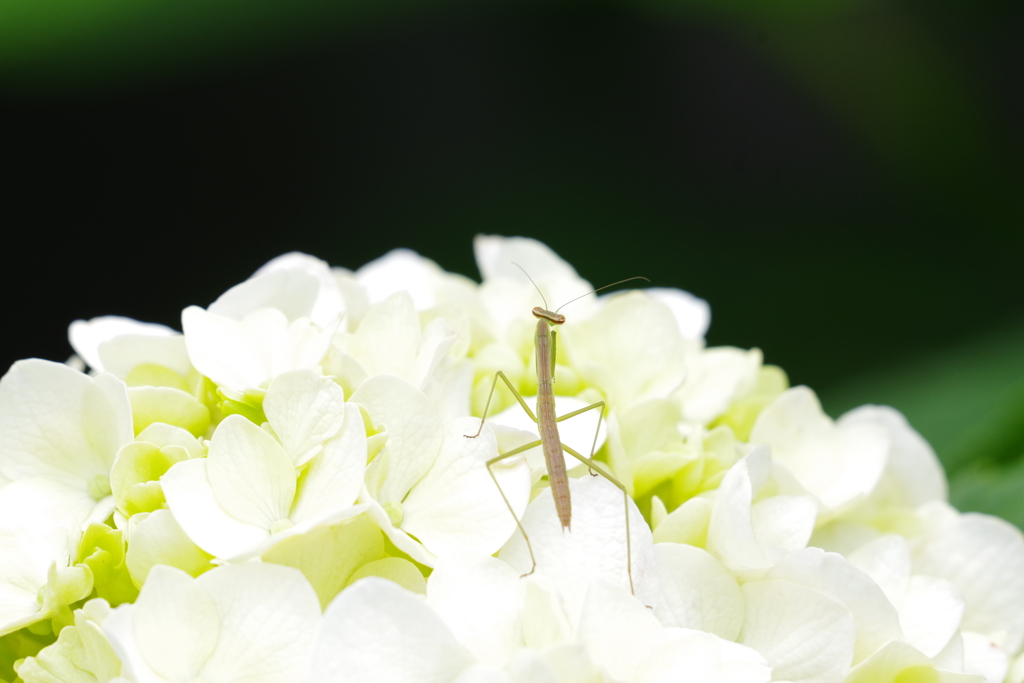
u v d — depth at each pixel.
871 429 0.50
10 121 0.83
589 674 0.44
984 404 0.59
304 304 0.49
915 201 0.84
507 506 0.46
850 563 0.47
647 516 0.48
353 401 0.46
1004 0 0.80
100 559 0.45
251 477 0.45
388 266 0.53
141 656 0.44
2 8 0.56
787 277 0.84
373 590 0.44
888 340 0.80
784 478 0.48
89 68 0.60
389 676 0.43
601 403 0.48
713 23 0.80
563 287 0.52
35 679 0.45
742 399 0.51
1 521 0.46
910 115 0.81
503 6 0.79
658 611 0.46
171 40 0.60
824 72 0.82
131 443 0.45
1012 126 0.81
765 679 0.44
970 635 0.48
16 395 0.46
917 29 0.80
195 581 0.44
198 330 0.47
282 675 0.44
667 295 0.53
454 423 0.46
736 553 0.46
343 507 0.45
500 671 0.44
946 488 0.52
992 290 0.80
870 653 0.46
